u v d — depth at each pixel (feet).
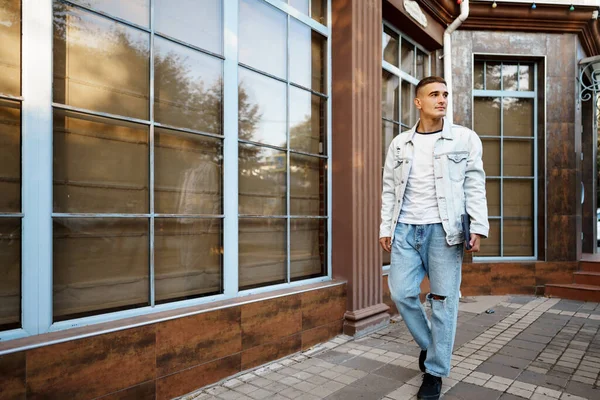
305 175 12.40
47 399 6.28
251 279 10.47
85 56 7.30
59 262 6.95
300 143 12.24
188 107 9.02
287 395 8.44
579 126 20.89
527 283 19.66
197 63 9.21
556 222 19.89
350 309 12.52
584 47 21.67
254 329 9.66
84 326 7.08
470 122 19.80
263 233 10.83
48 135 6.68
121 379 7.18
